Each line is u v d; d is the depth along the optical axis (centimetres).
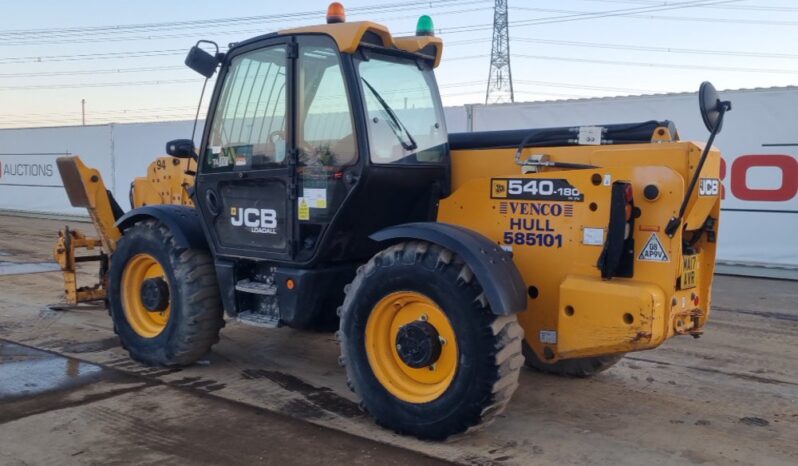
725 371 510
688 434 392
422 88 453
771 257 902
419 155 434
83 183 620
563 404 439
